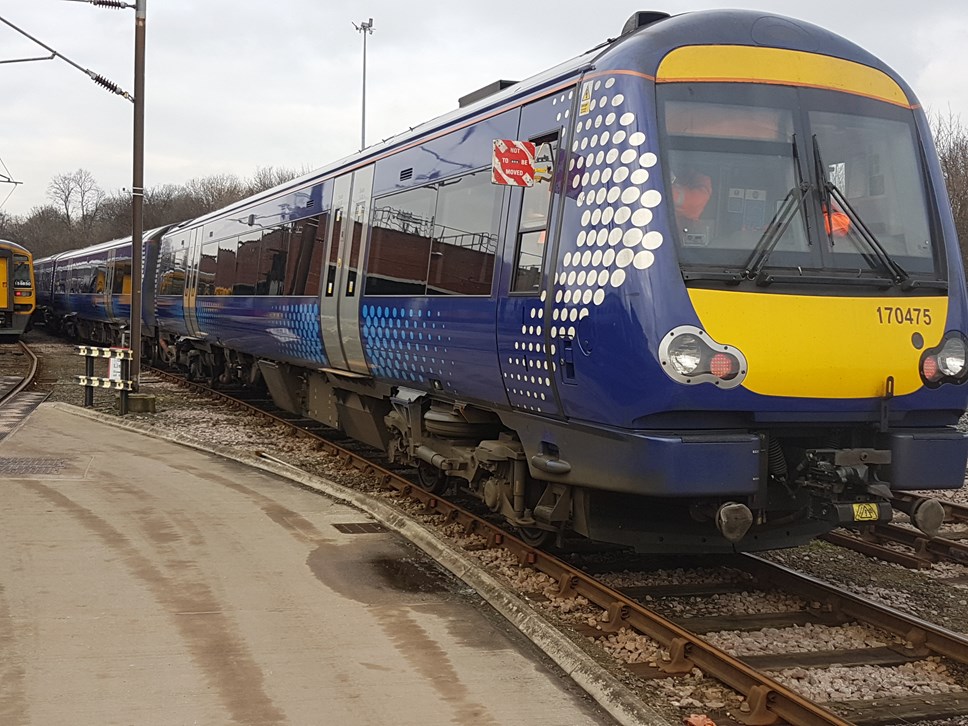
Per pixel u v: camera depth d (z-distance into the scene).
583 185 5.42
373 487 9.11
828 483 5.16
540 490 6.54
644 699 4.25
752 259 5.05
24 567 5.82
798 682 4.55
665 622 4.88
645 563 6.64
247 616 5.04
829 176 5.40
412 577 5.87
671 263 4.93
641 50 5.29
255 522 7.18
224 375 17.02
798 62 5.51
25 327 28.30
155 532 6.77
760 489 5.12
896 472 5.29
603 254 5.17
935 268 5.53
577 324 5.33
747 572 6.32
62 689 4.03
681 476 4.88
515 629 4.95
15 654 4.42
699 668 4.58
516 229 6.16
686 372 4.85
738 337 4.92
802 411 5.09
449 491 8.88
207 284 15.95
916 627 5.02
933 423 5.51
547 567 6.14
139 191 14.88
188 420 13.44
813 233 5.25
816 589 5.70
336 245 9.78
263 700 3.97
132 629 4.79
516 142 5.96
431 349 7.39
